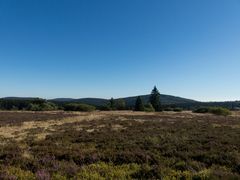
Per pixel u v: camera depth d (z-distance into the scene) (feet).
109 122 123.03
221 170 36.42
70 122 126.93
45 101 336.49
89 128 96.58
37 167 37.70
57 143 60.54
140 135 73.51
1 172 34.50
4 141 64.90
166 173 35.12
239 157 43.06
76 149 51.88
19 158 42.27
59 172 35.19
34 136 74.43
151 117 165.27
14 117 166.81
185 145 55.83
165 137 68.44
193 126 103.35
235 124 119.85
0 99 399.85
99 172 36.27
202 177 32.83
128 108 368.89
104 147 54.44
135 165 39.73
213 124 116.98
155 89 363.97
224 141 61.26
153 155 45.11
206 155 44.83
